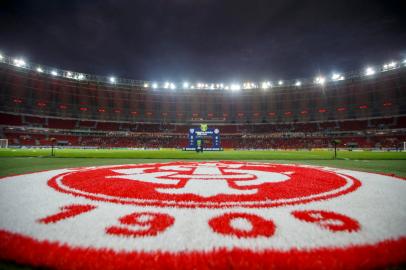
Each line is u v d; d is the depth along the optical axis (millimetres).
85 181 5875
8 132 46625
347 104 57688
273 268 1842
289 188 4988
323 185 5406
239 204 3695
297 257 1962
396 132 47688
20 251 2064
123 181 5918
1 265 1925
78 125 58062
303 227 2684
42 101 54406
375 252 2055
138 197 4133
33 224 2750
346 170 9133
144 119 65125
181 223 2824
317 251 2068
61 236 2400
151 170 8820
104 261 1913
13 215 3100
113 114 62688
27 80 51938
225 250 2104
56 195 4316
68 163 12312
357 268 1858
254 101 66562
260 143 57344
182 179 6383
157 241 2307
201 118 67375
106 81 61125
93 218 2996
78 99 59156
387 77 51531
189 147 41188
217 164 12047
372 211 3363
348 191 4773
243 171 8547
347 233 2502
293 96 63562
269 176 7055
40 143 47812
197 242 2293
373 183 5930
